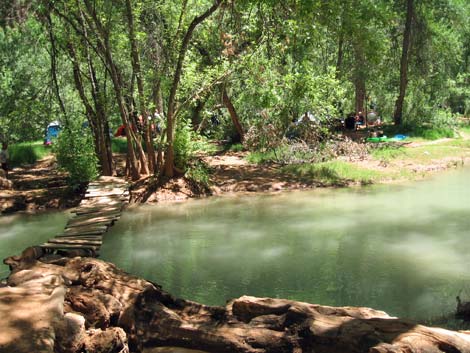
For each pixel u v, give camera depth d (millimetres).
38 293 6457
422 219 12742
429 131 26906
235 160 22109
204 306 7074
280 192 17156
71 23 17125
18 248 11555
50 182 18938
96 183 16797
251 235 11945
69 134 17594
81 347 5762
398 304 7680
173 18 17844
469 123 33688
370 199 15344
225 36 17062
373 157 21234
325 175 18531
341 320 5945
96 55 19297
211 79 17641
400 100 28891
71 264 7938
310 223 12805
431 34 28609
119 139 28359
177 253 10727
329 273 9164
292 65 21078
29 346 5121
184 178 17375
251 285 8711
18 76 24188
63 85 24406
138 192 16641
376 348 5152
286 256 10242
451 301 7723
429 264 9453
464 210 13523
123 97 18453
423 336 5363
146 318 6797
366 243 10906
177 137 17719
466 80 37875
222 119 26500
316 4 16656
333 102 25094
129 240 11914
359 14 22828
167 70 17922
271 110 21172
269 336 6109
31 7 16078
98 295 6883
